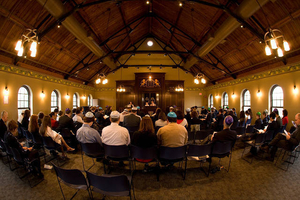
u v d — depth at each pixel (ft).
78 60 31.83
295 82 20.76
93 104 45.55
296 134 11.85
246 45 24.38
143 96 46.06
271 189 9.21
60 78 32.30
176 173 11.32
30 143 15.42
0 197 8.57
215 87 43.11
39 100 26.84
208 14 23.39
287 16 16.61
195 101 47.91
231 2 18.84
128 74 47.21
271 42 11.81
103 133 10.37
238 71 31.73
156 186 9.60
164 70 47.03
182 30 31.96
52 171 11.73
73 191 9.21
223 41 24.39
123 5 26.07
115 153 9.94
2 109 20.25
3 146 11.84
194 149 10.15
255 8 14.49
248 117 23.56
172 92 46.93
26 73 23.98
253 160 13.67
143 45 46.47
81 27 19.95
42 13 18.20
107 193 6.70
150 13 32.32
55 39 23.24
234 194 8.75
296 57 20.54
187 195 8.69
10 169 11.95
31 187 9.57
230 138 10.86
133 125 16.10
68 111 15.99
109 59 36.32
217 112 34.40
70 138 15.72
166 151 9.64
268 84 25.43
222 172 11.43
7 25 17.34
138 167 12.45
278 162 13.17
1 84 20.13
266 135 13.82
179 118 13.61
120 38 35.99
